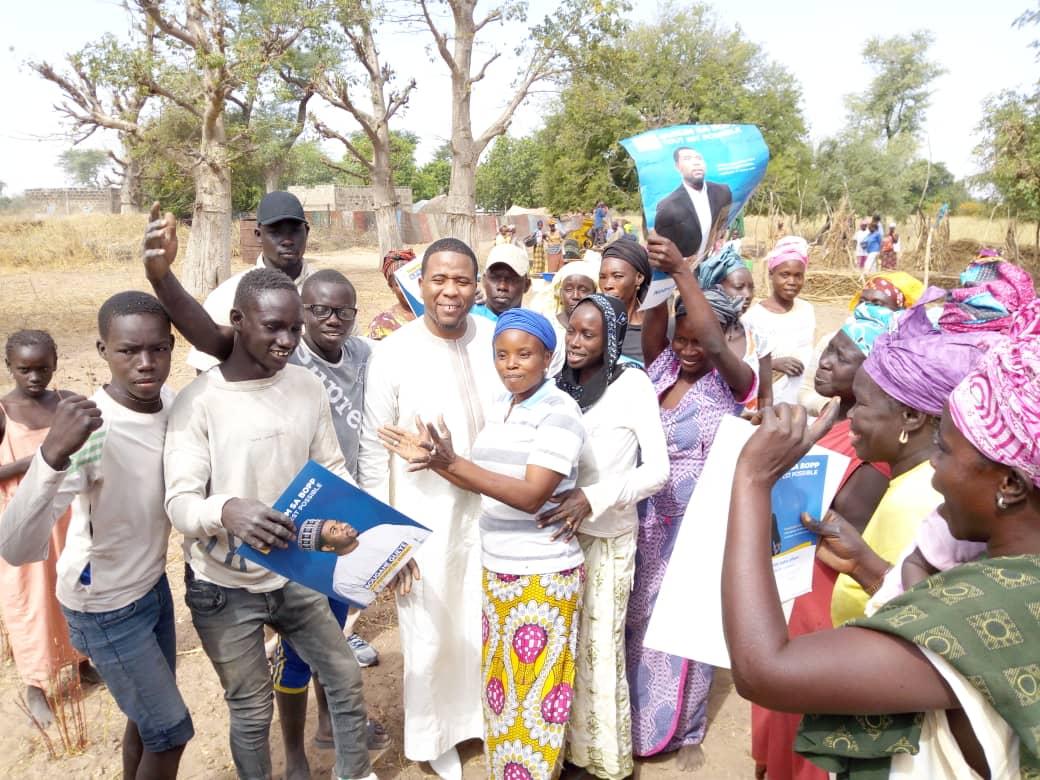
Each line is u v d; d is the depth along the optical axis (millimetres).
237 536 2299
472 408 3230
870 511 2309
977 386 1229
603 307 2955
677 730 3314
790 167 36500
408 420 3199
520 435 2725
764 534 1345
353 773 2797
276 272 2479
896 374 1830
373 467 3234
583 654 3033
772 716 2387
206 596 2533
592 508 2801
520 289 4336
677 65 38625
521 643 2764
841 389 2725
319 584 2480
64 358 10781
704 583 1821
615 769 3070
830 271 21219
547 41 20062
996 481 1225
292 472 2602
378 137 22469
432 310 3152
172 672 2652
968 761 1220
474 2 20234
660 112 37156
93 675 3908
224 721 3568
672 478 3252
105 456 2357
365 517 2451
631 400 2990
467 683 3312
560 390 2797
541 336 2664
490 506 2820
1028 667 1104
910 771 1270
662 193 2908
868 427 1920
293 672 2955
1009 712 1099
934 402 1788
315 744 3408
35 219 26062
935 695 1148
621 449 2998
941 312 2037
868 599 2004
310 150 58031
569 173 37875
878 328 2668
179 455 2438
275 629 2730
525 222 41062
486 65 20703
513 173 60719
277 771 3230
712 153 2896
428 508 3172
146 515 2467
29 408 3531
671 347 3404
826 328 14695
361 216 40438
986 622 1120
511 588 2779
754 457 1391
